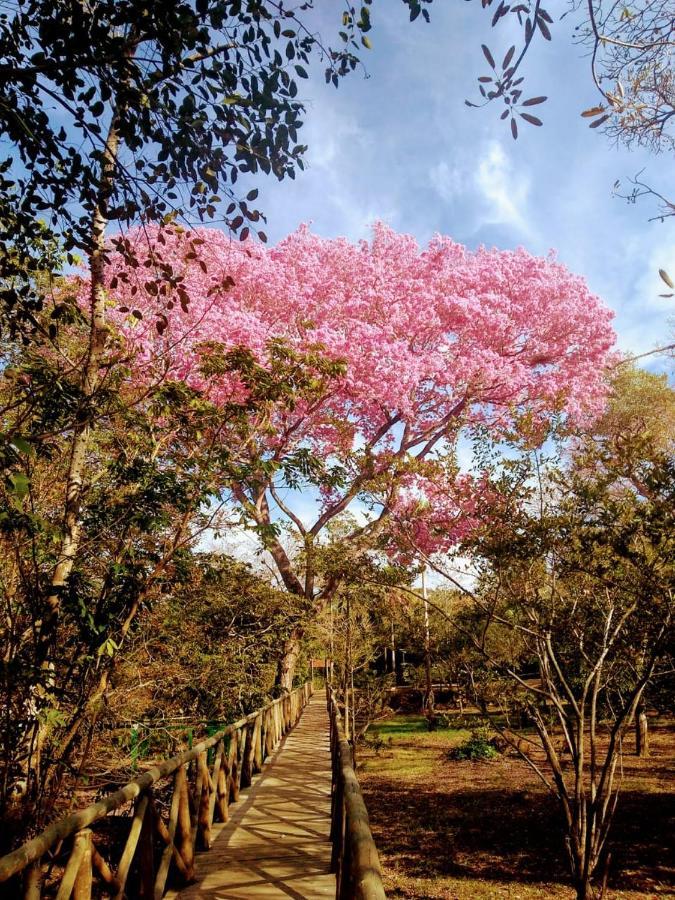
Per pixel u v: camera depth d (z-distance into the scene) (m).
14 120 3.20
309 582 17.91
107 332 6.22
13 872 2.13
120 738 7.39
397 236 20.58
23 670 4.85
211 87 3.35
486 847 9.45
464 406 15.88
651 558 5.28
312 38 3.46
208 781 5.71
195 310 13.11
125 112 3.39
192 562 6.86
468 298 17.91
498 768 15.17
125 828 5.48
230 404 6.73
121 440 6.45
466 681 8.24
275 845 5.48
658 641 5.87
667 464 5.11
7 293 4.19
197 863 4.95
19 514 4.79
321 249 19.62
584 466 6.26
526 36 2.64
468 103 2.90
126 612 6.05
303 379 7.00
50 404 5.29
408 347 17.94
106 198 3.66
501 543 6.40
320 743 13.55
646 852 8.73
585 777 12.30
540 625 6.75
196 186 3.65
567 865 8.45
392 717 26.41
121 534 6.14
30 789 5.14
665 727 20.61
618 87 2.79
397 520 8.00
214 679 10.56
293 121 3.58
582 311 18.44
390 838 10.22
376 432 17.81
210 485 6.34
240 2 3.14
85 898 2.75
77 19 3.00
